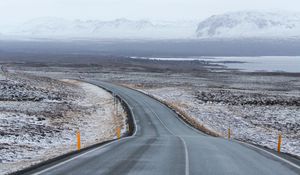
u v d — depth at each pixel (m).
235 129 58.38
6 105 60.44
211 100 92.25
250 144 36.50
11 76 93.25
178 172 19.23
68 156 24.12
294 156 28.41
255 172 20.17
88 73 197.00
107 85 121.44
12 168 23.30
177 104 82.19
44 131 42.09
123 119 58.59
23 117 48.69
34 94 77.25
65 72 198.88
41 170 19.23
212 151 28.06
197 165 21.48
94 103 80.12
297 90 130.62
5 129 39.50
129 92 101.38
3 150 30.39
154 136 41.66
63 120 52.50
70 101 77.31
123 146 29.66
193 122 59.47
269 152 29.50
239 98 96.94
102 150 27.03
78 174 18.30
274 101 91.56
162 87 123.69
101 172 18.83
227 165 21.94
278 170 21.02
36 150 32.41
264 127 61.50
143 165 20.92
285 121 67.31
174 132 48.25
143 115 64.50
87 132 47.22
